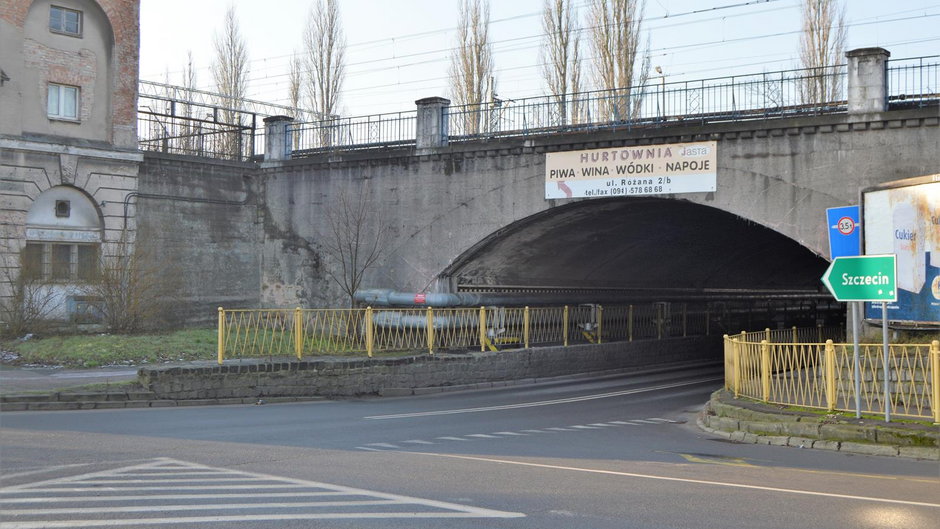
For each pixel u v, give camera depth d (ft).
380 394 69.92
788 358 48.88
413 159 92.68
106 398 55.57
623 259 107.86
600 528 22.66
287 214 101.96
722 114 77.00
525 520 23.40
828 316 164.96
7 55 83.71
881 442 41.42
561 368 88.28
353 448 38.86
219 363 62.90
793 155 72.79
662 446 42.75
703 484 29.84
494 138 88.84
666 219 93.25
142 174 93.50
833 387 45.73
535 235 91.25
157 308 88.74
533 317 87.86
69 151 87.15
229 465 32.58
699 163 76.84
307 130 102.17
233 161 101.81
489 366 79.51
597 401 66.74
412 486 28.32
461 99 128.77
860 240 61.93
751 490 28.63
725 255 118.83
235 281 101.50
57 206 87.30
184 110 147.33
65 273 87.86
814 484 30.42
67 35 88.69
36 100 86.02
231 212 101.71
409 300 89.97
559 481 29.96
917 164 67.67
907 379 48.98
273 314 97.30
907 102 69.36
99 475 29.84
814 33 117.91
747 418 47.75
